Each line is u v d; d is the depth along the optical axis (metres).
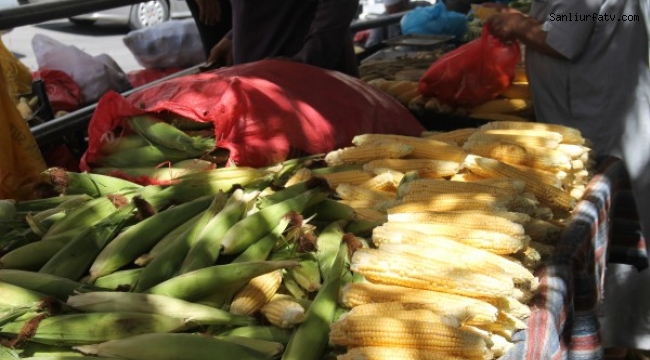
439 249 1.95
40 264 2.08
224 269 1.89
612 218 3.47
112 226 2.16
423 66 5.20
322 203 2.34
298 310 1.81
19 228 2.26
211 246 2.02
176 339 1.68
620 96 3.65
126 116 2.83
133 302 1.79
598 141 3.74
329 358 1.77
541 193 2.54
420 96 4.23
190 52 5.18
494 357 1.78
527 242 2.07
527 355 1.80
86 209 2.26
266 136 2.80
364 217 2.41
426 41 5.73
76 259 2.03
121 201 2.30
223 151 2.85
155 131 2.79
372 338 1.68
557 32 3.58
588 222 2.58
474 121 4.09
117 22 11.03
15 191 2.57
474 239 2.05
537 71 3.85
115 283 1.97
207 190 2.48
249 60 4.00
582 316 2.47
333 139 3.02
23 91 3.91
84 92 4.36
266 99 2.87
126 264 2.06
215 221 2.08
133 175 2.75
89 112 3.49
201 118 2.74
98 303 1.80
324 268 2.08
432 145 2.82
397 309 1.76
